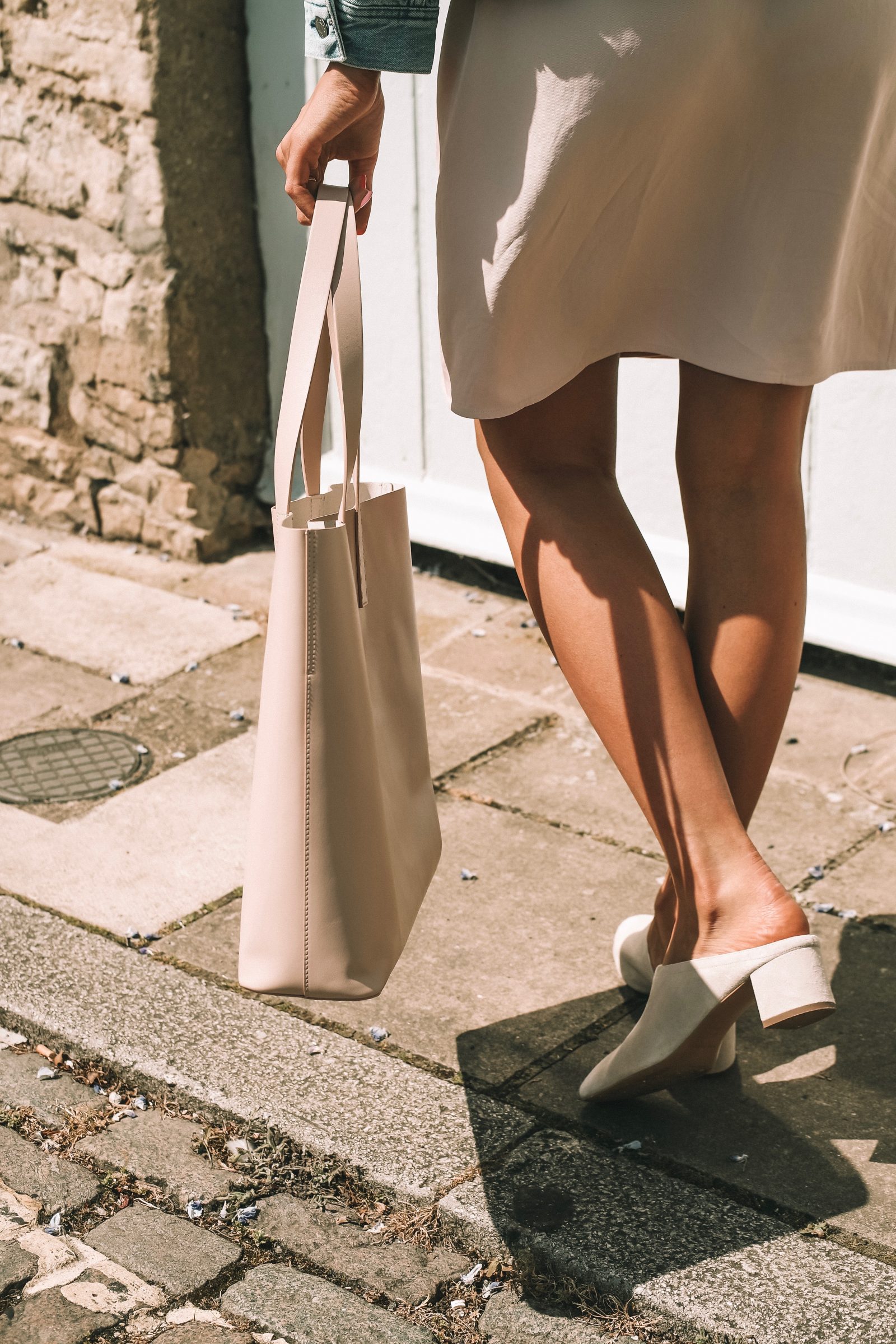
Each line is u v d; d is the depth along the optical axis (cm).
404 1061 213
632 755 174
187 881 260
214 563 397
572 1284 176
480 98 163
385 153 353
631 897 251
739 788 186
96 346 389
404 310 364
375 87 171
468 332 169
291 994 171
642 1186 188
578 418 181
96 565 394
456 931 243
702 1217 182
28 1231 187
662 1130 199
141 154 363
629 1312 172
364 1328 171
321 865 166
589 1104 204
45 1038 221
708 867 171
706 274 171
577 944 239
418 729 189
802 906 248
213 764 300
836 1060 213
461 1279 178
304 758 163
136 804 286
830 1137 197
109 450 400
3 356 409
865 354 189
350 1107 203
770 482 181
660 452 339
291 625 160
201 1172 196
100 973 233
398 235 358
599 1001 225
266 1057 213
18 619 363
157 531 399
